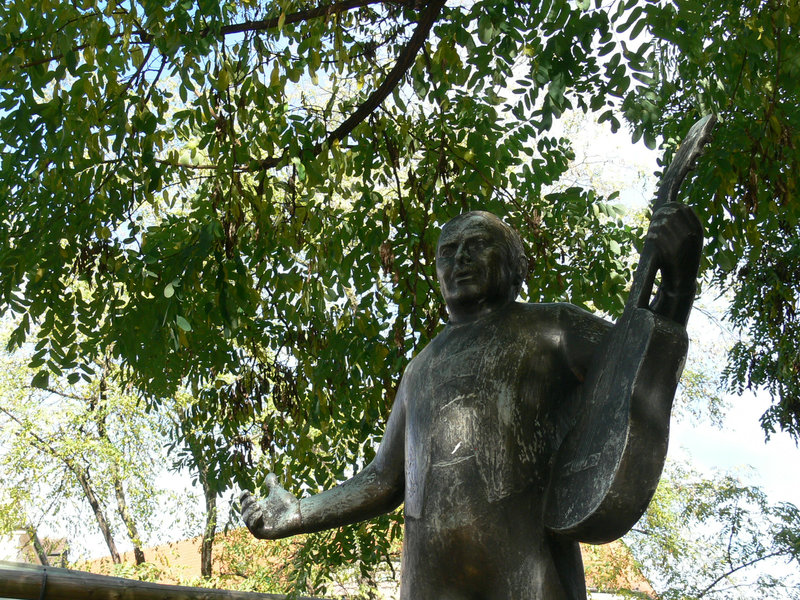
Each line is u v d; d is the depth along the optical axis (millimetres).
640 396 2311
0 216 5184
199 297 5848
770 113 4773
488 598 2436
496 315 2801
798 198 5059
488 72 5242
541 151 5988
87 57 4727
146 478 14188
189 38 4641
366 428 6340
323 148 5734
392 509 3006
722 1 4719
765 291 7641
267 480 3139
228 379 8938
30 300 5695
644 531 13336
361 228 6191
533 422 2572
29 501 13758
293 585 6977
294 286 6332
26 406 13820
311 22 5496
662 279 2471
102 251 5504
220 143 5402
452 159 6008
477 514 2459
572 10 4719
